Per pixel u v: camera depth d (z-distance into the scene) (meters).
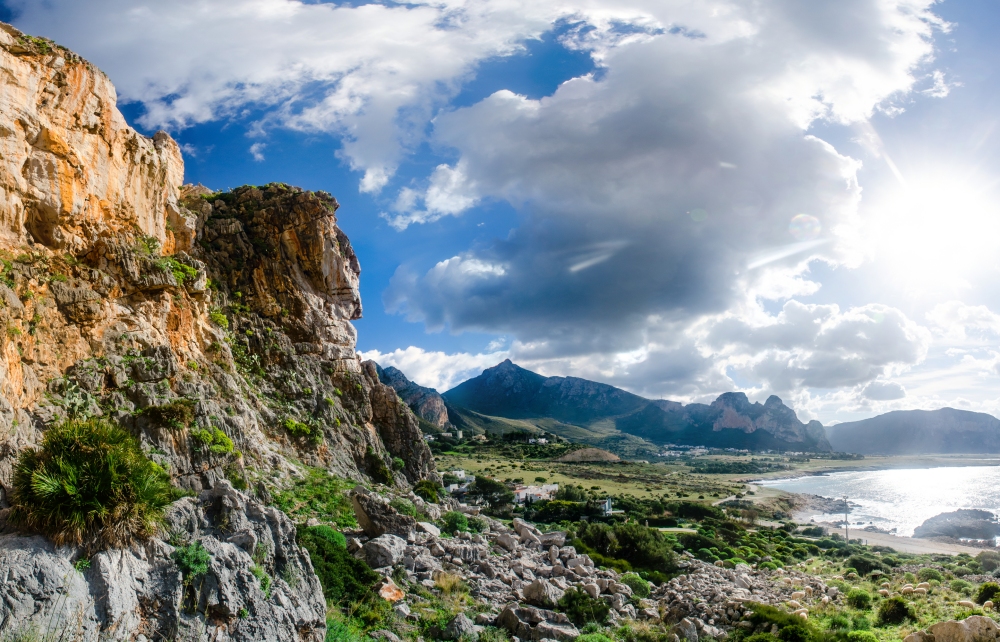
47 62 33.75
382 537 30.77
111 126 37.91
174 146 49.78
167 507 14.84
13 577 11.59
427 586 27.38
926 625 31.03
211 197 65.00
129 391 31.91
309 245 64.75
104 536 13.12
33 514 12.55
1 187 30.06
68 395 28.72
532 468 169.38
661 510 115.62
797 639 27.16
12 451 14.90
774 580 49.38
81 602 12.00
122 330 34.91
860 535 116.69
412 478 65.44
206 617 13.59
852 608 37.38
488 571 31.36
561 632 23.77
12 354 25.84
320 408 58.38
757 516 134.12
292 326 61.12
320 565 24.12
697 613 30.42
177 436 30.16
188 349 42.44
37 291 30.59
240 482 31.14
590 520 91.56
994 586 38.91
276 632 14.57
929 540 113.12
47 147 33.16
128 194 39.69
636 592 35.72
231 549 14.88
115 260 36.53
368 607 23.17
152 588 13.21
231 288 60.22
